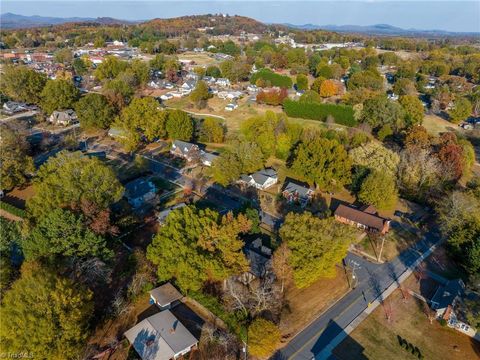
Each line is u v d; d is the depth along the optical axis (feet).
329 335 165.37
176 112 370.94
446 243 225.97
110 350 153.38
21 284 143.84
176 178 309.42
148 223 244.42
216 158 304.91
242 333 159.43
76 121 439.22
